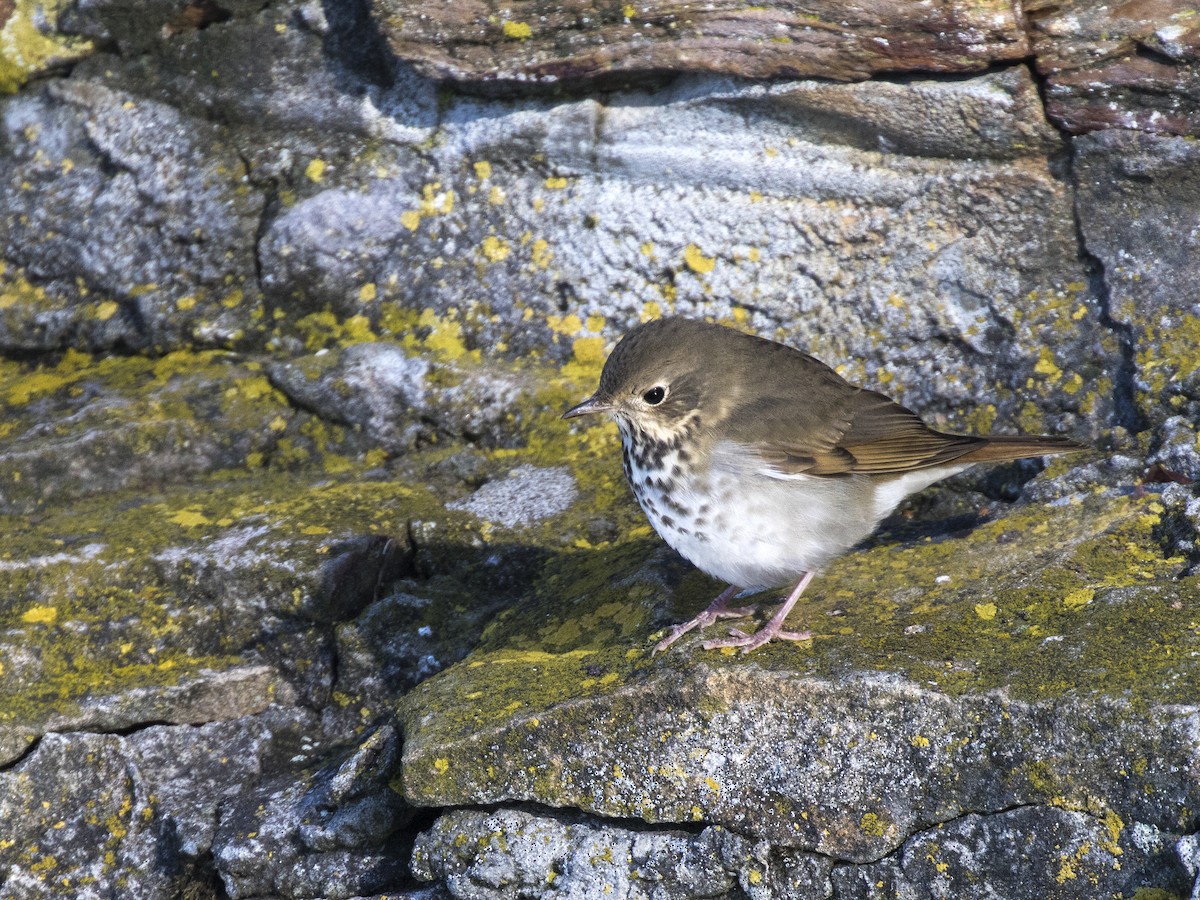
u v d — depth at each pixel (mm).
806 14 10750
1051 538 9398
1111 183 10766
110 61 12508
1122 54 10383
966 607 8773
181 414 11719
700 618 9094
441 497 11219
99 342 12539
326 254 12273
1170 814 7336
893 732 7918
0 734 9398
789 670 8211
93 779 9570
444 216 12156
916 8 10492
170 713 9836
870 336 11414
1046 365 10867
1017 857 7652
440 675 9344
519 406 11703
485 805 8539
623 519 10781
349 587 10344
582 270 11961
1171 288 10602
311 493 11133
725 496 8961
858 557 9805
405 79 12070
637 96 11648
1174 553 9023
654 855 8297
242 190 12430
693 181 11656
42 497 11195
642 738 8297
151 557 10281
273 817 9227
